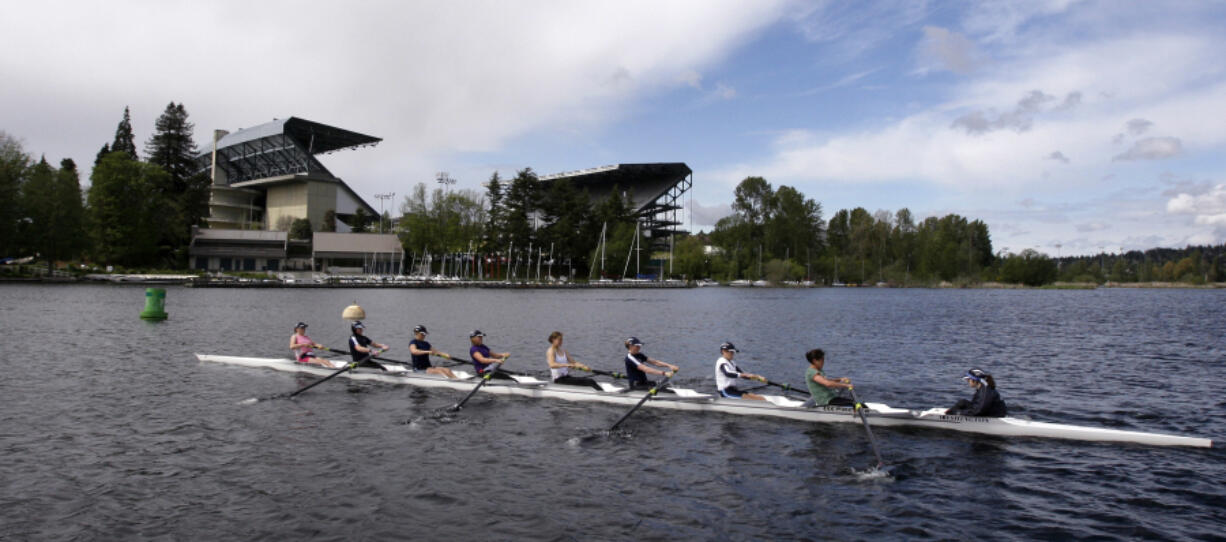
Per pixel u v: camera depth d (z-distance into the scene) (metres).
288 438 13.27
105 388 17.78
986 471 11.76
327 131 150.75
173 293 67.81
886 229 164.62
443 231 128.62
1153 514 9.98
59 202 80.38
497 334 34.72
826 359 27.19
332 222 146.88
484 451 12.62
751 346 31.45
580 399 16.80
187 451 12.30
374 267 126.69
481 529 9.09
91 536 8.67
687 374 23.23
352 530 8.99
